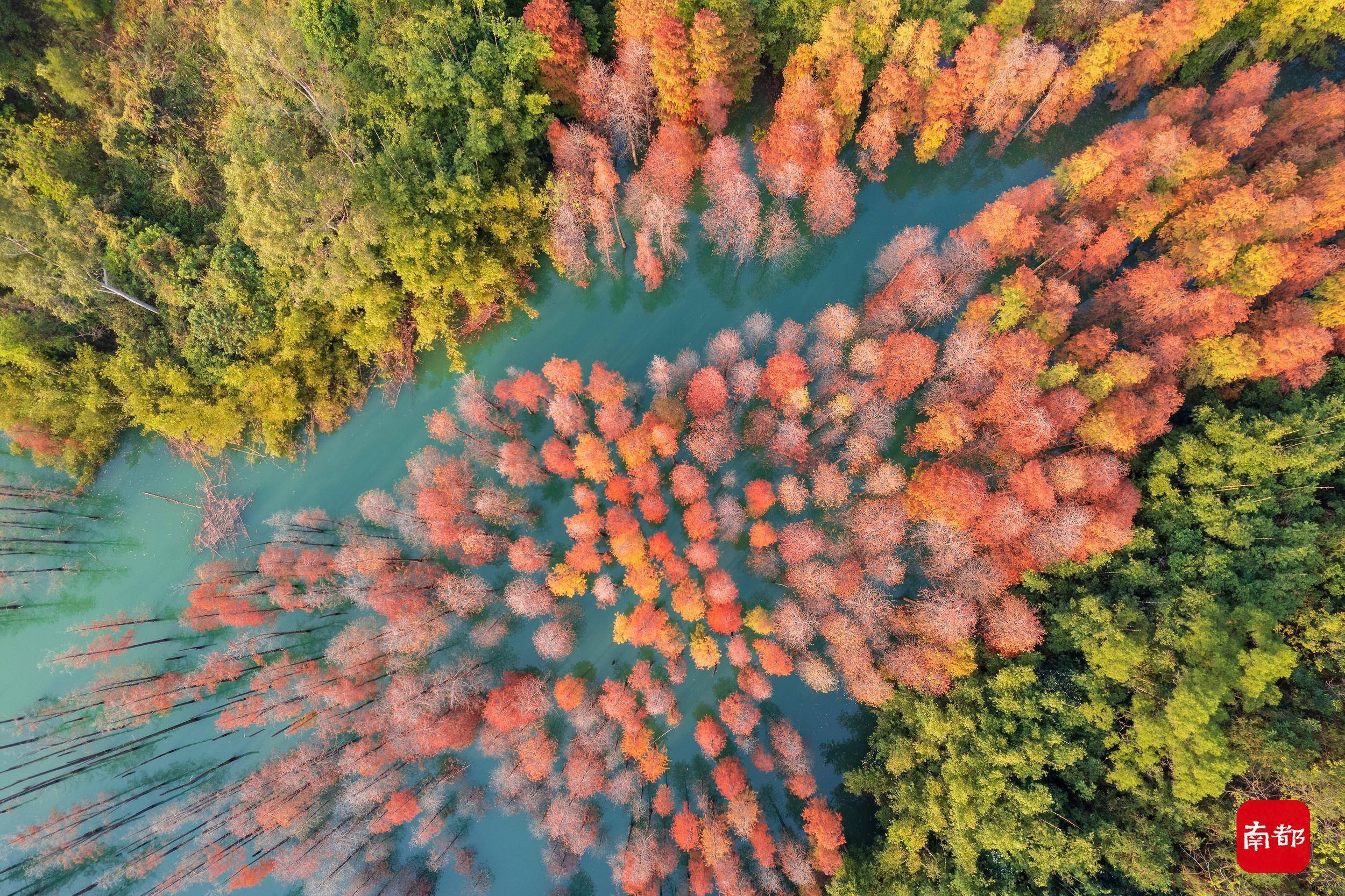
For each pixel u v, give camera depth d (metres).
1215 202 41.62
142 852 48.38
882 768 43.78
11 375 45.09
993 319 46.38
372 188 43.53
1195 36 46.38
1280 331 39.59
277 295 44.94
